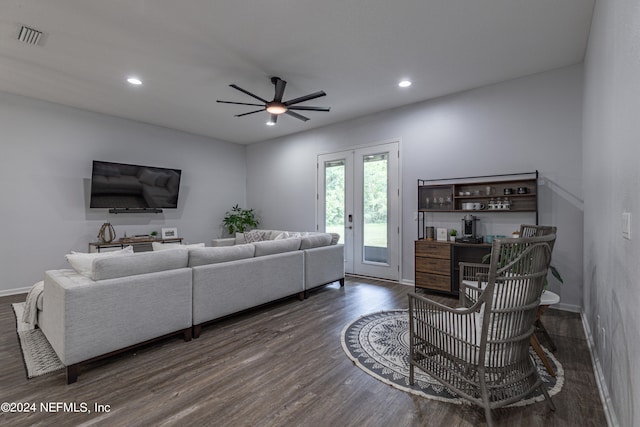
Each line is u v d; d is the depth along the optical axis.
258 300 3.40
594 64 2.52
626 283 1.42
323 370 2.26
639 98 1.22
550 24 2.72
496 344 1.61
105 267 2.29
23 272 4.39
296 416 1.75
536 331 2.83
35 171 4.50
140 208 5.55
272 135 6.59
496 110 3.96
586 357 2.38
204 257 2.95
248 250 3.37
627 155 1.42
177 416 1.75
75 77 3.75
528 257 1.69
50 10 2.50
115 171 5.13
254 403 1.87
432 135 4.51
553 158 3.59
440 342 1.82
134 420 1.72
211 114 5.17
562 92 3.53
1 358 2.43
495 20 2.67
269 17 2.62
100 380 2.12
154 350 2.58
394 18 2.64
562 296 3.52
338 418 1.74
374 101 4.61
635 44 1.28
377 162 5.15
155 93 4.26
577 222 3.44
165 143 5.98
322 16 2.61
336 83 3.95
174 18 2.62
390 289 4.52
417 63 3.44
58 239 4.70
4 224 4.25
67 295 2.07
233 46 3.07
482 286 2.51
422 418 1.73
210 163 6.73
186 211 6.33
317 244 4.34
